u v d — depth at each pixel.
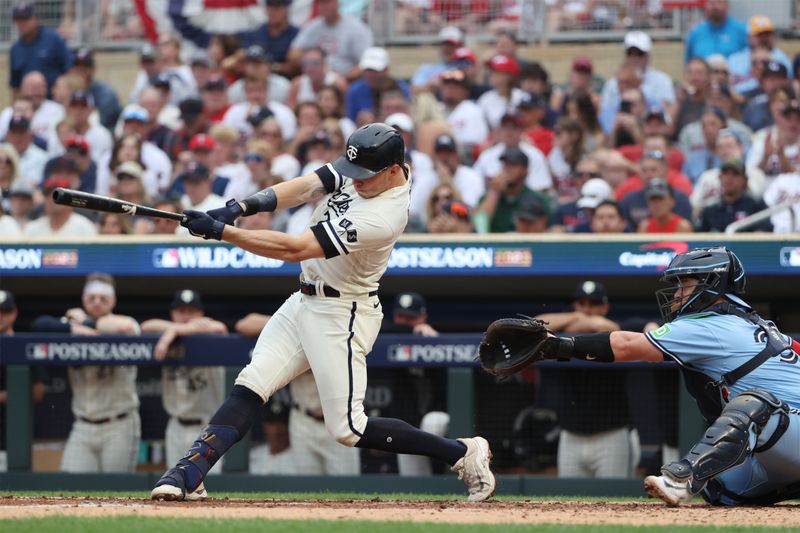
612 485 32.34
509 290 37.12
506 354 20.69
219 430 20.59
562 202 39.97
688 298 20.56
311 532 15.70
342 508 19.78
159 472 34.16
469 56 48.59
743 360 19.88
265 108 46.66
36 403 34.62
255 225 36.28
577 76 46.66
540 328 20.22
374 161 19.66
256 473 33.69
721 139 40.66
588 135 44.59
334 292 20.34
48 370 34.59
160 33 54.97
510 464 33.41
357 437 20.78
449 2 54.53
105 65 56.41
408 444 21.36
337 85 46.72
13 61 53.06
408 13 54.91
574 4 53.47
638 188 39.81
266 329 21.12
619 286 35.94
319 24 51.72
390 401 33.91
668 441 32.78
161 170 45.59
